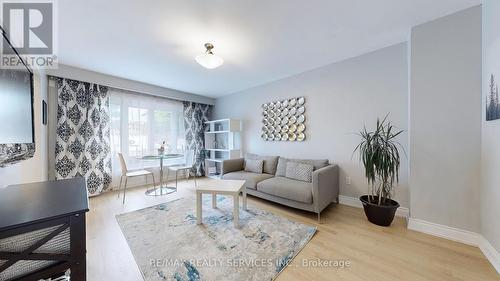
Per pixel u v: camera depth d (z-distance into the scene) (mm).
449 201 1866
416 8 1756
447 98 1865
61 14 1732
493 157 1520
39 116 2520
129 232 2031
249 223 2250
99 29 1998
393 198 2449
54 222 865
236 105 4707
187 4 1640
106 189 3541
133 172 3551
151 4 1632
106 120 3527
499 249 1451
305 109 3357
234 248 1738
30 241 836
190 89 4469
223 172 3629
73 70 3057
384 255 1636
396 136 2426
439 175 1912
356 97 2771
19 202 1015
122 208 2738
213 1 1609
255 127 4254
